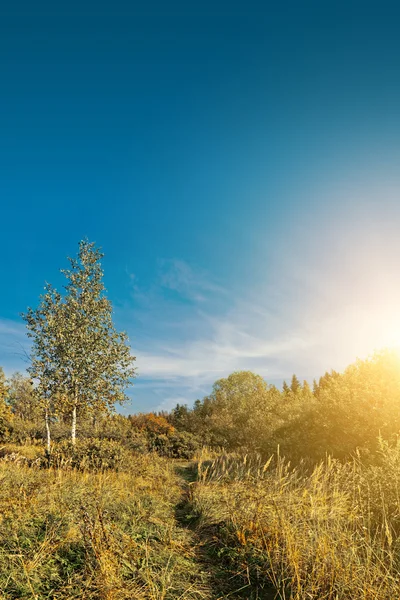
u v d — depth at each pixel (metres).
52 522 4.50
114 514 5.20
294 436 10.03
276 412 20.88
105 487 6.92
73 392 16.31
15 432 21.02
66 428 22.23
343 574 3.26
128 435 23.12
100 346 16.92
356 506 4.43
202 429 31.14
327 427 8.95
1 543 3.88
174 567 3.76
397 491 4.39
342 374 10.85
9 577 3.18
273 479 6.13
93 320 17.42
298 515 4.62
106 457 11.54
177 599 3.20
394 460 5.06
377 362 9.88
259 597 3.36
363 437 7.88
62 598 3.02
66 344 16.42
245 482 6.54
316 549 3.70
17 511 4.74
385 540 3.77
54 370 16.16
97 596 3.10
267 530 4.53
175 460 19.34
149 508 5.97
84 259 17.94
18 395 26.17
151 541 4.47
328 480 5.65
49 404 15.73
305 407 11.29
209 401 46.03
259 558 3.96
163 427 32.72
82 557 3.72
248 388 48.38
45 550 3.69
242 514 5.09
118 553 3.73
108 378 16.97
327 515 4.46
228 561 4.13
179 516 6.17
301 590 3.24
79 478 7.98
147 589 3.30
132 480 8.99
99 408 16.66
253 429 19.73
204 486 7.54
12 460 10.76
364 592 2.94
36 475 7.72
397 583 3.06
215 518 5.50
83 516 4.18
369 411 8.23
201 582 3.61
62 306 16.98
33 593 3.01
